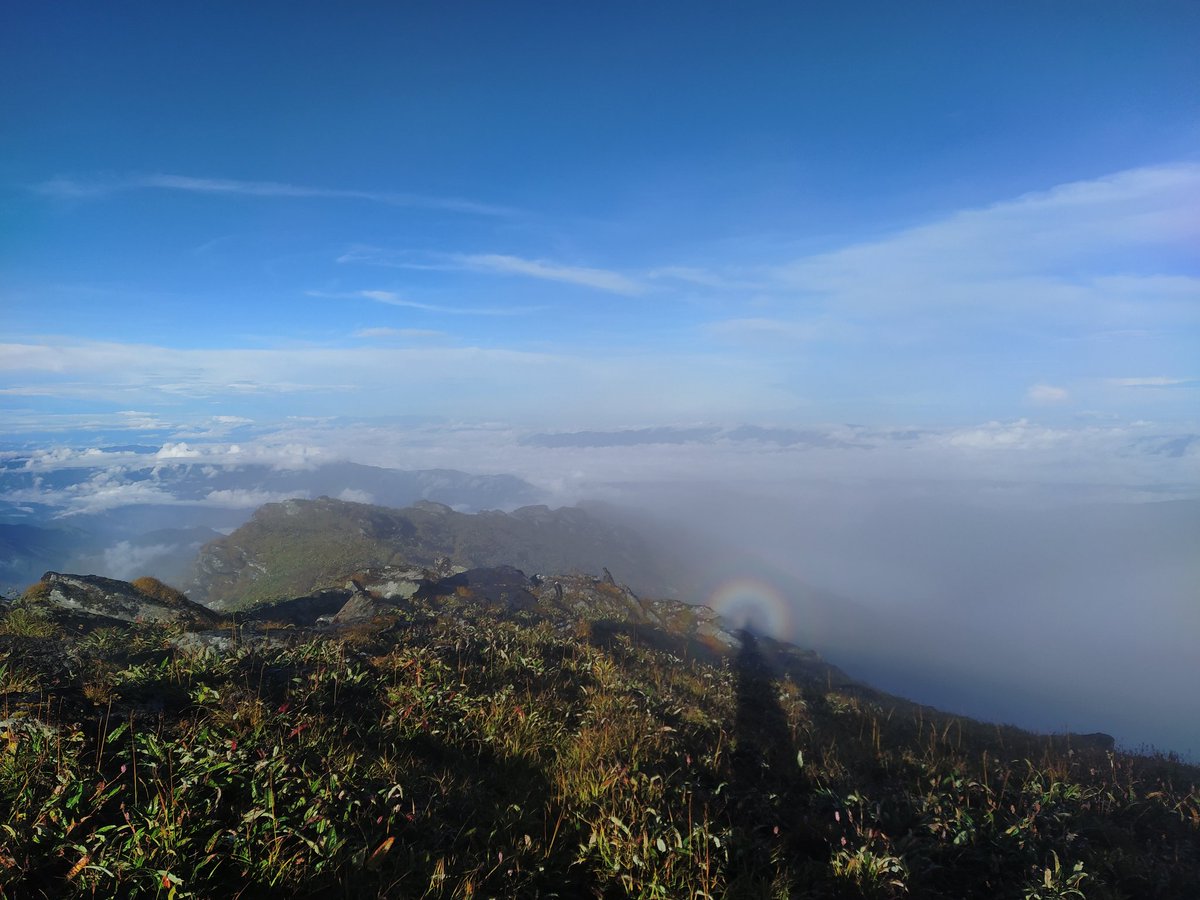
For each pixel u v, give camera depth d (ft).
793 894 17.35
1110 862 21.36
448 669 30.17
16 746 16.78
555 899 16.19
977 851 21.08
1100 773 31.91
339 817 16.96
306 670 27.25
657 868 17.38
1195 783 32.09
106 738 18.43
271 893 14.64
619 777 21.62
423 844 17.08
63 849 14.26
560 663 38.91
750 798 23.48
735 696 41.24
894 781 28.07
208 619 42.78
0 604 40.04
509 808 19.48
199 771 17.15
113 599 41.88
